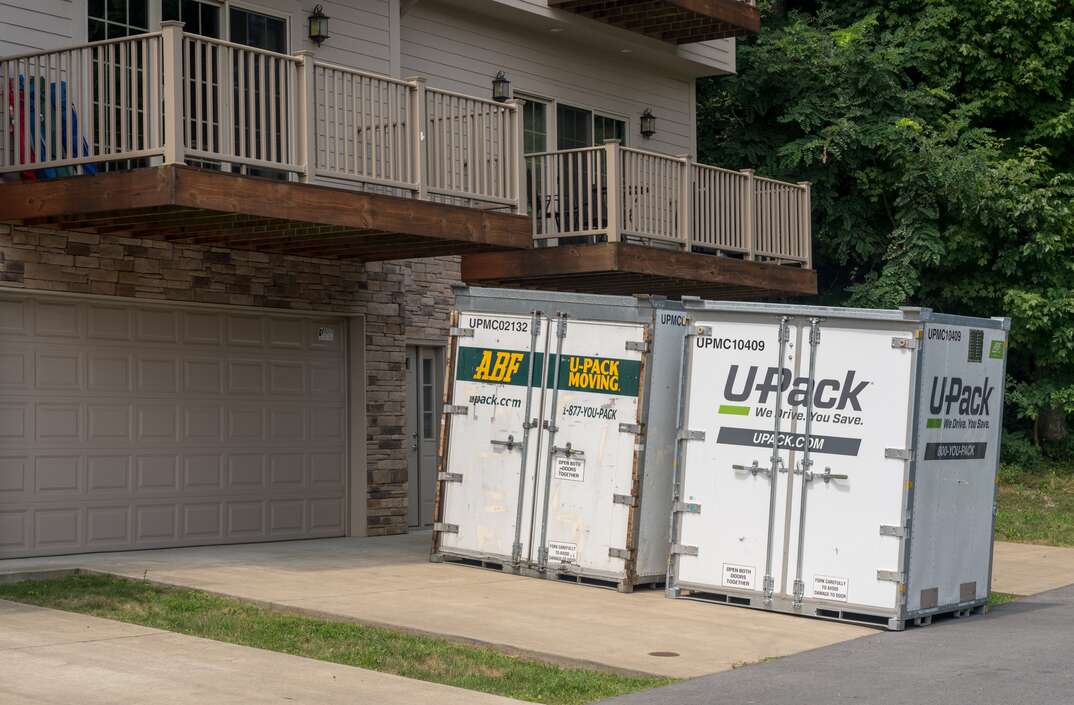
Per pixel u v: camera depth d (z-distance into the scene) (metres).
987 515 11.03
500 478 12.10
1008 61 24.52
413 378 16.11
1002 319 11.16
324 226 12.18
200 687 7.42
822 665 8.55
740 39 24.81
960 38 24.38
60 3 12.40
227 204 11.07
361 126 12.50
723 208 17.06
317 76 14.47
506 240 13.85
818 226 24.06
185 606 9.80
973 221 23.36
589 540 11.50
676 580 10.96
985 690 7.73
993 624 10.41
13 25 12.00
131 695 7.18
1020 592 12.37
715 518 10.80
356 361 15.03
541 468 11.86
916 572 10.09
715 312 10.92
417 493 16.11
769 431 10.60
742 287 17.45
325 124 12.16
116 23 12.95
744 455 10.70
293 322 14.45
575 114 18.86
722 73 20.91
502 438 12.12
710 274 16.66
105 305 12.63
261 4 14.23
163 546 13.05
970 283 23.98
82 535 12.38
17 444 11.90
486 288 12.34
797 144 22.86
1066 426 26.53
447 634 9.08
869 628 10.05
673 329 11.65
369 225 12.34
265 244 13.48
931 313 10.17
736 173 17.34
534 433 11.95
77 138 11.38
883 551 10.05
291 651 8.58
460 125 13.66
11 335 11.89
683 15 17.91
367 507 14.91
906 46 24.05
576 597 10.86
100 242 12.47
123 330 12.79
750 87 23.27
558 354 11.88
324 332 14.80
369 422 15.02
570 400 11.77
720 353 10.89
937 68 24.62
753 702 7.44
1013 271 23.44
